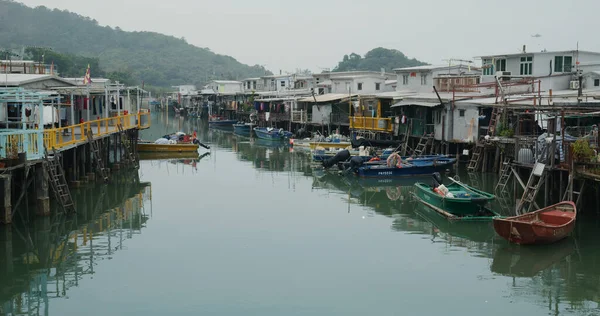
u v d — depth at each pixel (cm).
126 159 4038
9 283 1806
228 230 2395
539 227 1991
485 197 2488
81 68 11850
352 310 1614
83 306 1638
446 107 4041
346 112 5853
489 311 1606
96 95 4147
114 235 2320
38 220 2355
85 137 3180
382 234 2345
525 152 2658
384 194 3189
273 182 3578
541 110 2552
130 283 1803
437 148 4200
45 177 2347
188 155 4931
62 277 1853
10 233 2208
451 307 1633
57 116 3422
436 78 5075
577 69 4388
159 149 4981
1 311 1603
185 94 12488
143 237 2291
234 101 9494
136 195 3103
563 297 1695
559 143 2381
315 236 2312
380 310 1614
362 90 6375
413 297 1702
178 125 8950
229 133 7475
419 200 2947
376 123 4841
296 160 4659
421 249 2139
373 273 1892
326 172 3994
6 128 2559
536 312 1598
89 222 2511
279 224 2497
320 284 1800
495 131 3431
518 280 1823
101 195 3041
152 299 1683
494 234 2328
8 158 2195
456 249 2134
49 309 1617
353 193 3216
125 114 4234
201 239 2266
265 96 8294
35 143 2348
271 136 6238
